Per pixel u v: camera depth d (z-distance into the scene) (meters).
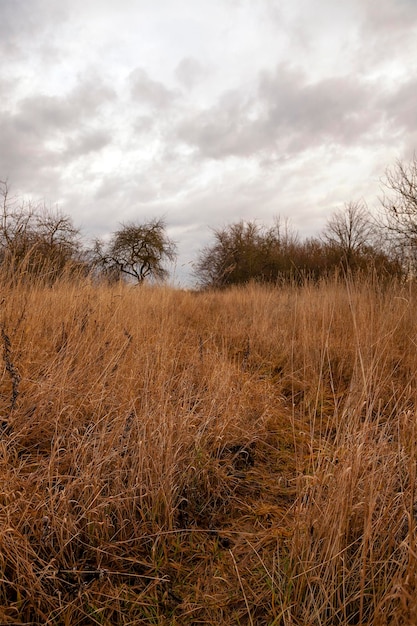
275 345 6.04
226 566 2.15
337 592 1.79
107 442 2.73
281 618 1.84
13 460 2.59
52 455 2.36
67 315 4.37
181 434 2.89
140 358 3.88
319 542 1.99
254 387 4.21
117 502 2.31
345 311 6.12
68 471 2.59
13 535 2.02
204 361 4.30
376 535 1.96
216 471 2.82
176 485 2.59
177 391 3.50
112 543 2.16
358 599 1.84
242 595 1.96
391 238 12.11
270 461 3.17
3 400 3.05
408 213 11.84
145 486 2.45
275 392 4.36
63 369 3.29
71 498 2.36
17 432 2.71
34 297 4.51
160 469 2.53
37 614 1.79
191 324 7.66
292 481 2.86
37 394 3.02
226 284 19.42
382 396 3.65
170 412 2.93
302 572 1.89
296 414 3.98
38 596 1.86
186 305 9.15
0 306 3.98
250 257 21.27
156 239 25.09
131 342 3.99
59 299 4.84
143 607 1.90
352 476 2.02
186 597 1.96
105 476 2.52
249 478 2.92
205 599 1.95
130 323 4.92
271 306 7.83
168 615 1.87
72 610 1.82
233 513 2.57
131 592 1.96
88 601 1.87
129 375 3.64
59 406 3.05
